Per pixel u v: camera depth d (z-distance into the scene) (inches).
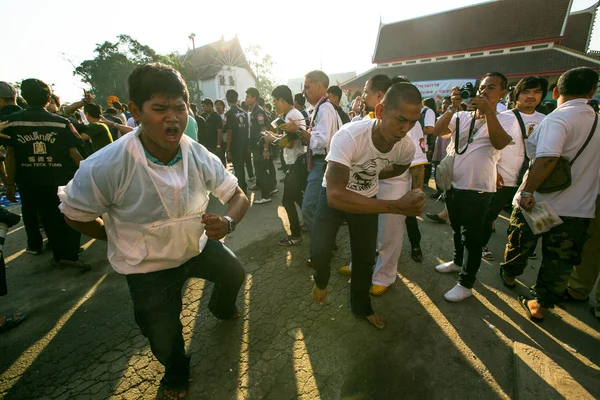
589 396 63.3
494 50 933.2
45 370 75.9
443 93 628.7
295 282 111.1
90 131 144.4
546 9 883.4
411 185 95.8
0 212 88.0
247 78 1760.6
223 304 82.7
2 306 101.7
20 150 109.7
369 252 79.3
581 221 80.4
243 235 153.9
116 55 1440.7
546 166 78.1
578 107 78.5
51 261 125.7
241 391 69.0
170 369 65.7
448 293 99.3
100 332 88.7
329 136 105.7
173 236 56.5
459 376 71.6
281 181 271.1
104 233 60.6
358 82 1125.7
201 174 60.6
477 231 91.3
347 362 76.0
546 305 87.3
